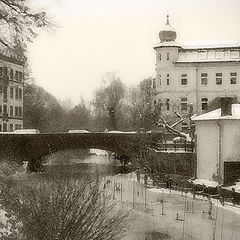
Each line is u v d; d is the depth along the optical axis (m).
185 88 79.31
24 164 62.47
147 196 40.06
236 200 36.12
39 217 13.93
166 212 33.62
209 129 42.41
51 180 17.12
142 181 48.84
